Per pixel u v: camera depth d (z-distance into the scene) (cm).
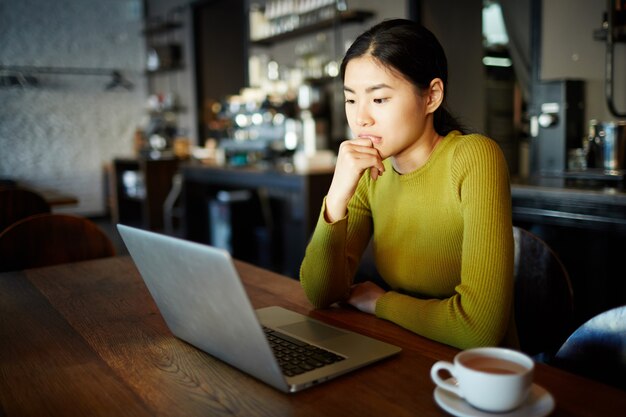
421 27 114
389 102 111
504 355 76
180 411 78
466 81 445
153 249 90
